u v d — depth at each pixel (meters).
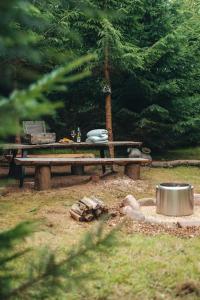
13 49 1.22
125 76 13.27
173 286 3.67
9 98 0.96
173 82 12.63
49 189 8.09
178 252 4.51
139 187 8.56
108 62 11.81
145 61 12.46
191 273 3.93
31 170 10.98
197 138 14.38
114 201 7.24
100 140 10.54
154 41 13.44
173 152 15.15
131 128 13.48
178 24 13.92
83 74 1.06
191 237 5.07
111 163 8.84
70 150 13.99
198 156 14.42
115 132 13.63
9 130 0.99
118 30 11.77
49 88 0.99
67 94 13.32
